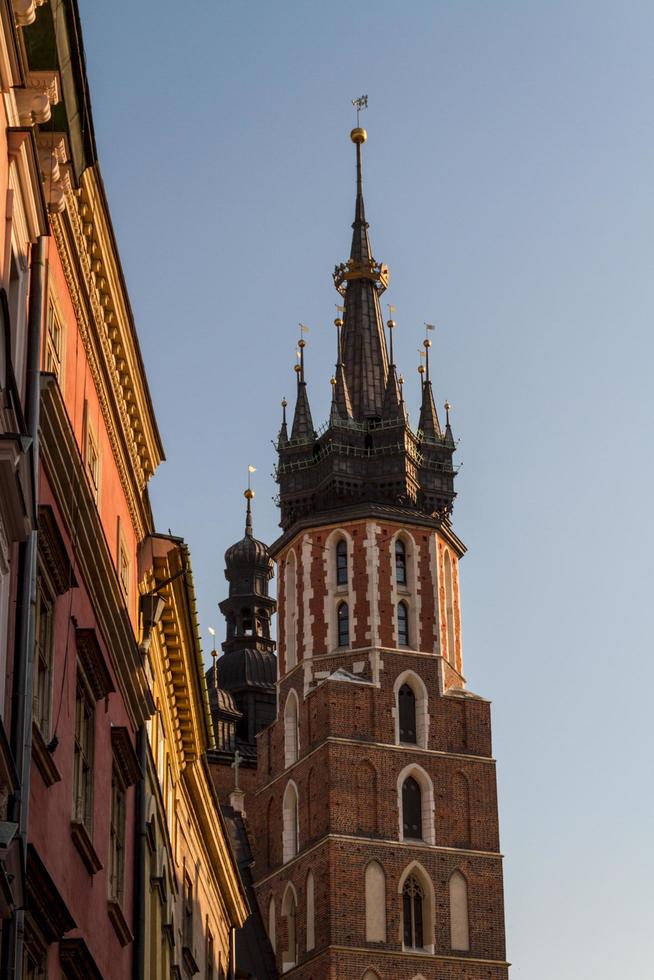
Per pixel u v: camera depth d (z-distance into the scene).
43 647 28.69
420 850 103.00
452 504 114.81
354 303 121.44
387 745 105.00
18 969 23.73
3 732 22.58
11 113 25.88
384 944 99.81
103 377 36.50
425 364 120.56
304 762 106.38
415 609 109.69
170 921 45.66
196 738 51.84
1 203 25.23
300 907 102.81
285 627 112.62
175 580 44.62
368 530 110.38
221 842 60.81
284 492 114.62
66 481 30.50
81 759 31.88
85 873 31.62
